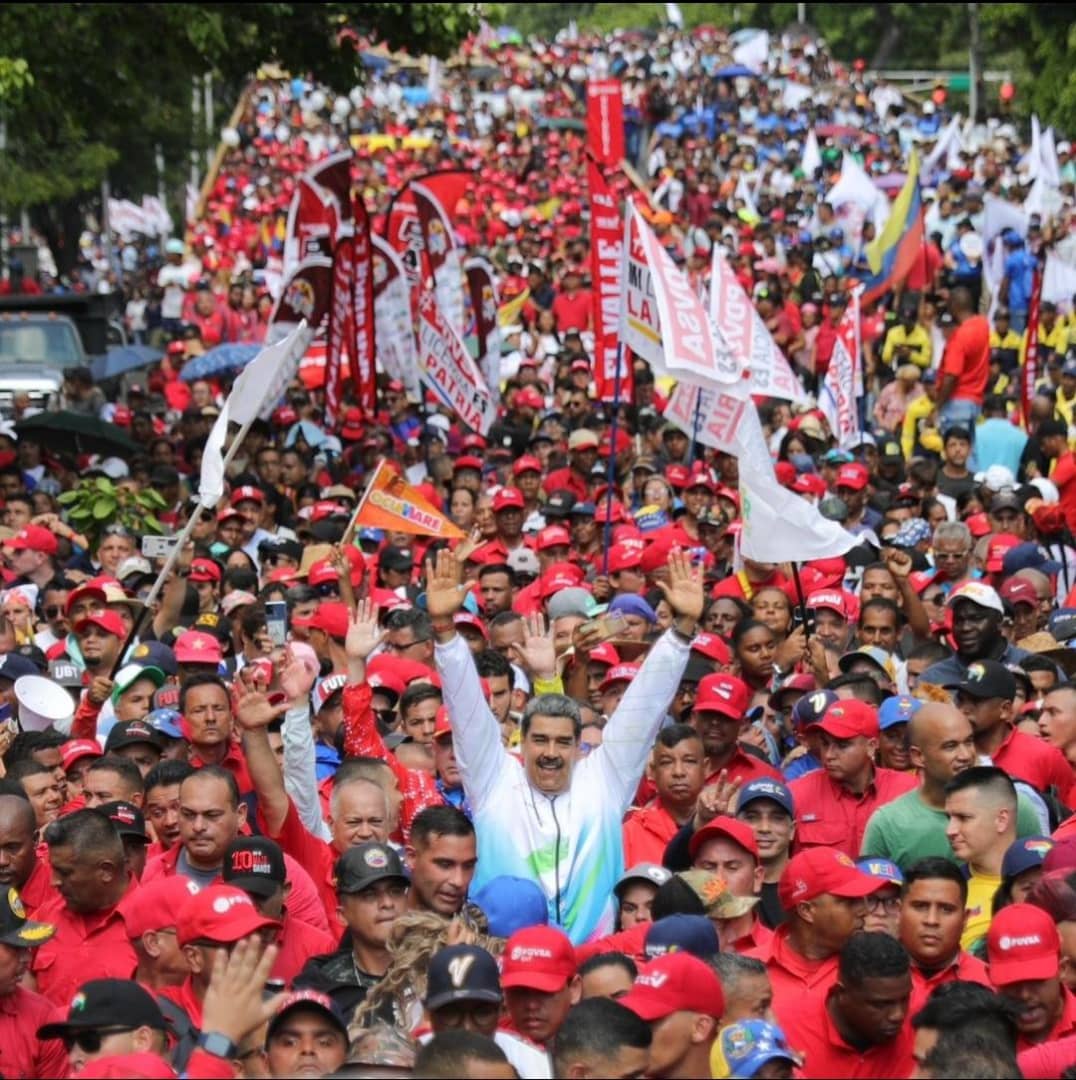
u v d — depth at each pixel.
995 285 90.88
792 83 199.50
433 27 78.19
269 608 32.94
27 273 113.69
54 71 75.06
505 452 67.94
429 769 32.84
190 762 32.97
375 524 46.31
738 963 23.53
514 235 133.88
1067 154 144.38
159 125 141.50
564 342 90.19
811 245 113.31
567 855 28.98
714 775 33.19
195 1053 21.89
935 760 30.22
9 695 38.44
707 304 63.41
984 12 147.00
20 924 26.23
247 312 106.88
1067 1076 22.72
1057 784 33.81
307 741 31.06
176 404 85.81
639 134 171.12
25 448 65.25
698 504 53.44
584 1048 20.72
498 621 40.06
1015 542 48.59
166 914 26.19
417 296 66.56
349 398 74.50
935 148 155.38
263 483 59.88
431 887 26.95
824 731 32.19
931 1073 21.56
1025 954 24.45
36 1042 25.47
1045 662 37.75
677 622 30.12
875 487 62.94
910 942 25.66
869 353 89.00
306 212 66.56
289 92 194.50
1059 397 71.50
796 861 26.09
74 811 28.38
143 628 44.47
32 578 50.47
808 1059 24.00
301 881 28.31
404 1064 22.33
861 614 41.41
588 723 33.62
